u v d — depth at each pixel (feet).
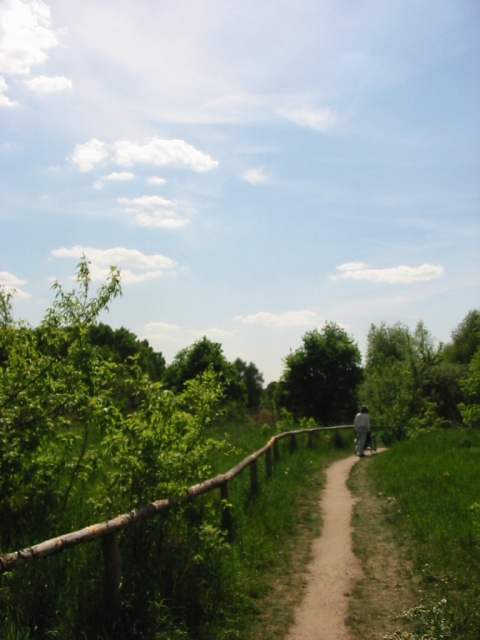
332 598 19.98
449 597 18.49
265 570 22.66
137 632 14.93
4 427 18.22
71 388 19.62
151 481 18.38
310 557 24.73
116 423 18.57
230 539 24.26
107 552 15.38
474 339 175.11
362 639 16.76
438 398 118.93
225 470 38.14
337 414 161.27
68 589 15.48
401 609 18.61
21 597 14.74
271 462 44.06
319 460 57.93
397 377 94.17
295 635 17.08
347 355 160.76
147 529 18.49
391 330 205.98
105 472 21.39
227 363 158.40
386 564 23.34
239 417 100.68
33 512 19.16
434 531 25.57
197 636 16.16
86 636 14.03
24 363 19.29
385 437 88.99
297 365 161.27
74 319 19.83
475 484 35.58
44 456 20.80
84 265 19.98
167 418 18.78
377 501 35.60
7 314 20.08
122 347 178.19
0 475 17.89
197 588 17.97
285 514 30.53
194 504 20.47
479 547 22.81
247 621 17.79
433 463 45.78
